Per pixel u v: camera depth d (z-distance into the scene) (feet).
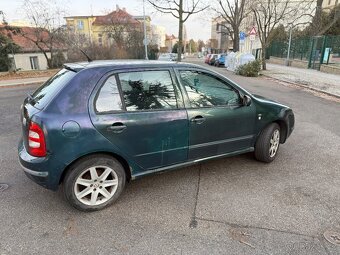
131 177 11.14
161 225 9.86
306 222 10.03
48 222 10.00
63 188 10.17
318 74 59.88
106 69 10.50
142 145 10.94
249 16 125.18
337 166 14.67
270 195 11.80
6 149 16.83
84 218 10.24
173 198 11.56
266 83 49.67
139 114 10.72
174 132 11.50
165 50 229.45
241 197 11.64
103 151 10.25
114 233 9.46
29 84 49.08
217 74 12.82
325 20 99.60
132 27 116.47
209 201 11.35
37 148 9.62
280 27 100.37
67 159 9.71
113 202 11.02
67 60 86.38
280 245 8.89
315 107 29.25
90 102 9.99
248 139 13.98
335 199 11.53
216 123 12.55
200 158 12.64
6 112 26.14
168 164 11.89
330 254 8.52
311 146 17.53
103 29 127.95
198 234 9.41
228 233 9.45
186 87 11.93
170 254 8.54
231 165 14.69
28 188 12.30
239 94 13.44
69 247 8.80
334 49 63.77
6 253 8.54
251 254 8.54
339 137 19.30
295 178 13.32
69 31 88.12
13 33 84.84
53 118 9.50
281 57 96.22
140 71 11.02
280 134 15.66
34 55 106.11
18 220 10.10
